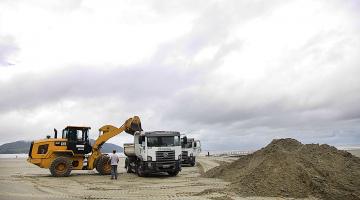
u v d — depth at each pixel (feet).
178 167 93.04
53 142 97.76
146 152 91.15
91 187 71.97
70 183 79.87
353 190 61.57
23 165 174.19
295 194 58.18
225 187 65.72
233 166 91.30
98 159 100.99
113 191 65.46
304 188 59.57
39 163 96.68
